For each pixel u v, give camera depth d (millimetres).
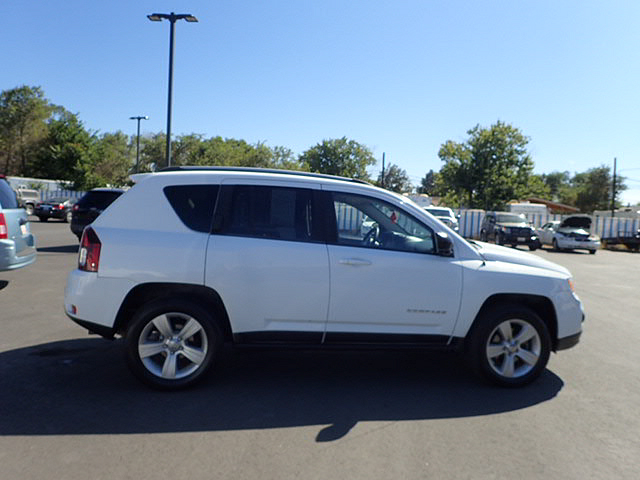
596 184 82062
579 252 25609
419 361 5492
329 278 4367
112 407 3965
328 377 4867
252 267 4301
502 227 25406
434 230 4629
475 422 3896
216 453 3268
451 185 43844
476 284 4547
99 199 14766
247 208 4445
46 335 5953
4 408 3893
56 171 52406
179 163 49000
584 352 6059
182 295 4367
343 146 73812
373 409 4098
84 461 3119
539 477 3092
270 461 3186
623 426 3889
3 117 63656
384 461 3230
